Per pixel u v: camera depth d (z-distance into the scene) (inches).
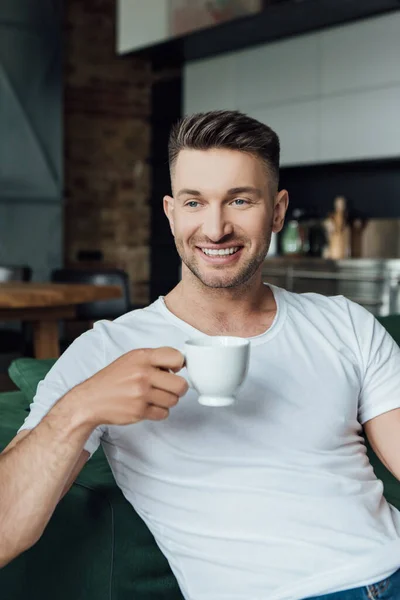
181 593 53.0
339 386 49.7
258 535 44.9
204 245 48.7
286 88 229.5
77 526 52.0
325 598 43.5
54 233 243.8
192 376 39.3
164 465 46.8
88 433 40.5
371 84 207.5
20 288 131.9
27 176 237.9
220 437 46.5
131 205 284.5
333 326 52.5
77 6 268.8
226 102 247.3
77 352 48.0
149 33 227.9
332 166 231.0
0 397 74.6
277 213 52.9
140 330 49.8
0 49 230.1
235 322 51.1
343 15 204.7
